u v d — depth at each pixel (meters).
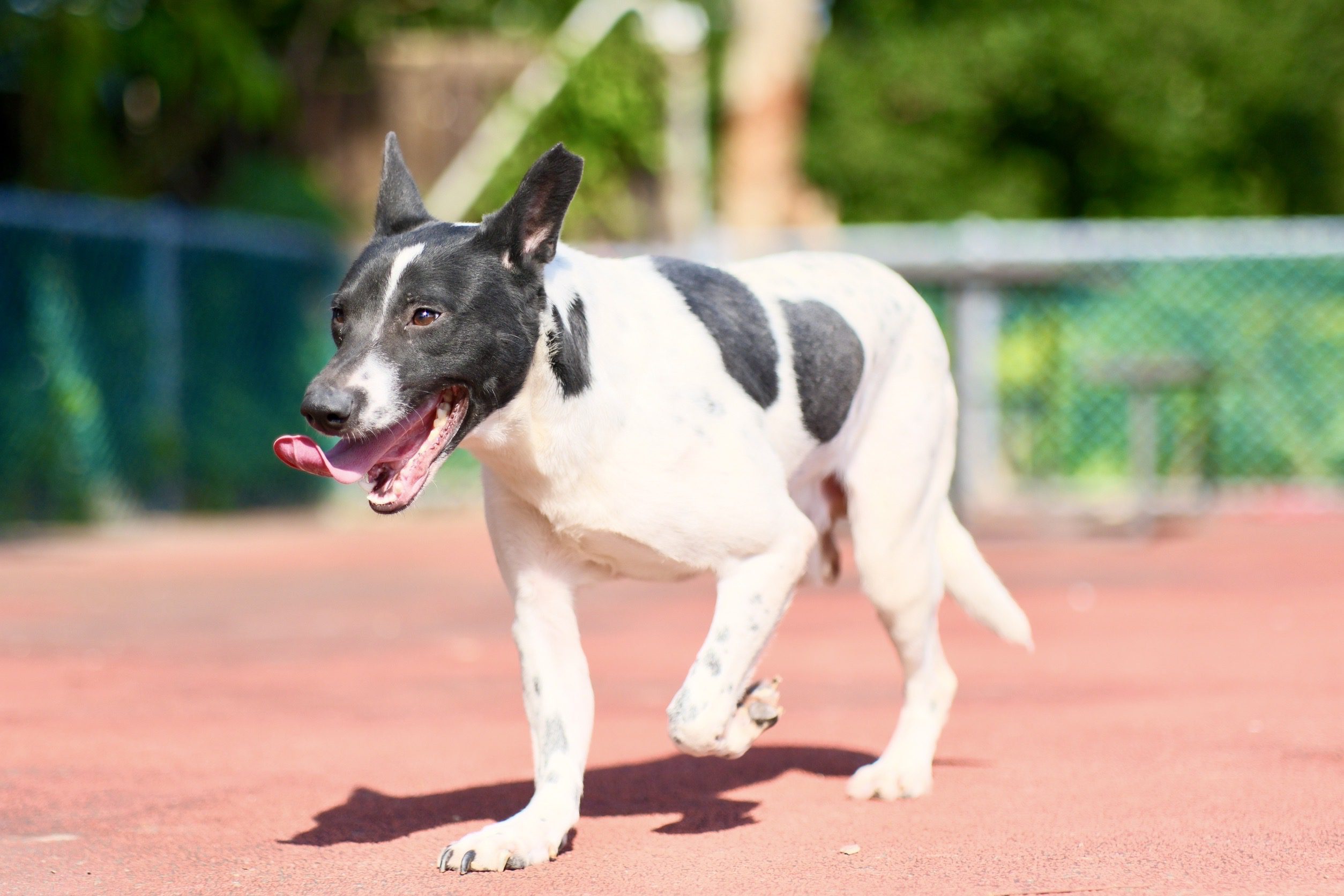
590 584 5.79
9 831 5.61
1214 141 36.94
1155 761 6.49
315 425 5.07
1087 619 11.48
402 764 6.79
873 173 36.59
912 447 6.56
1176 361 17.22
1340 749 6.57
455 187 25.05
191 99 24.66
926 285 20.45
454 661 9.92
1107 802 5.79
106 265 19.12
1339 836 5.15
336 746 7.17
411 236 5.34
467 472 22.36
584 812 5.96
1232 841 5.13
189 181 25.92
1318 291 20.92
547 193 5.25
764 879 4.86
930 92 36.41
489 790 6.29
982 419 19.53
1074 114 37.12
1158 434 20.97
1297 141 38.12
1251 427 21.03
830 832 5.51
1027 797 5.95
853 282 6.59
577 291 5.43
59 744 7.18
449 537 18.75
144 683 9.01
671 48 25.83
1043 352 21.28
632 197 25.91
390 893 4.79
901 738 6.39
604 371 5.37
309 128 25.83
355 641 10.81
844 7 38.41
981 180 37.19
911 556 6.54
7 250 17.84
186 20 22.42
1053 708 7.92
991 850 5.13
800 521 5.71
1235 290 20.98
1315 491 20.73
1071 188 37.97
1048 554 16.22
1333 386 20.92
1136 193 37.69
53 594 13.23
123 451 19.22
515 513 5.57
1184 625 11.09
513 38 28.53
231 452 20.89
